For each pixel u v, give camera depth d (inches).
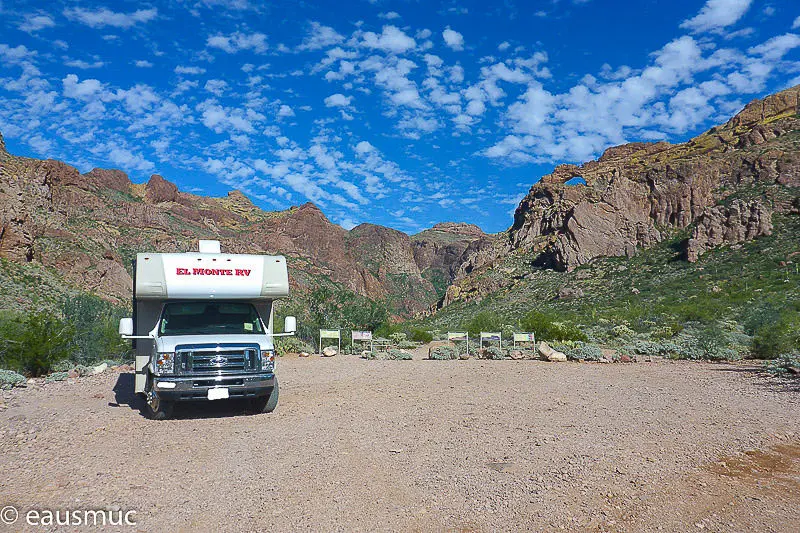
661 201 3174.2
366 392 471.2
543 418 353.1
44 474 241.1
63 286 1856.5
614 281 2682.1
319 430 323.3
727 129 4163.4
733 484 224.7
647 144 4756.4
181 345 355.9
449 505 201.6
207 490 219.3
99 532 180.2
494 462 254.1
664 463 252.1
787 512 195.3
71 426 337.4
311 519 189.9
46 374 612.4
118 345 746.2
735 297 1968.5
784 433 311.3
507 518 190.2
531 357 857.5
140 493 216.2
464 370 652.1
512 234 3951.8
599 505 201.5
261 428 332.2
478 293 3213.6
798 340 816.9
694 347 844.6
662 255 2827.3
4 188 2058.3
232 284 398.6
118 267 2402.8
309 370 646.5
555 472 237.9
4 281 1568.7
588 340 1157.7
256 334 393.4
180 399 348.8
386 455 267.1
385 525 185.0
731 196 3046.3
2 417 364.5
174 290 386.9
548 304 2632.9
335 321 1128.8
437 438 300.0
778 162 3080.7
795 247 2345.0
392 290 7859.3
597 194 3454.7
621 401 419.2
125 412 385.1
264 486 223.5
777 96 4128.9
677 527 182.9
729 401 417.7
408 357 818.8
